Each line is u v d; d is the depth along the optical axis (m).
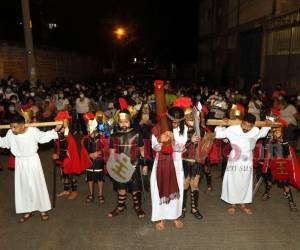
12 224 5.47
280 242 4.88
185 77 42.88
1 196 6.64
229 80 24.67
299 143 9.55
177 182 5.07
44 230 5.26
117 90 14.89
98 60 36.75
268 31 17.09
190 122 5.20
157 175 5.02
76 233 5.15
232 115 5.59
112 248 4.74
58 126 5.47
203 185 7.14
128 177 5.41
